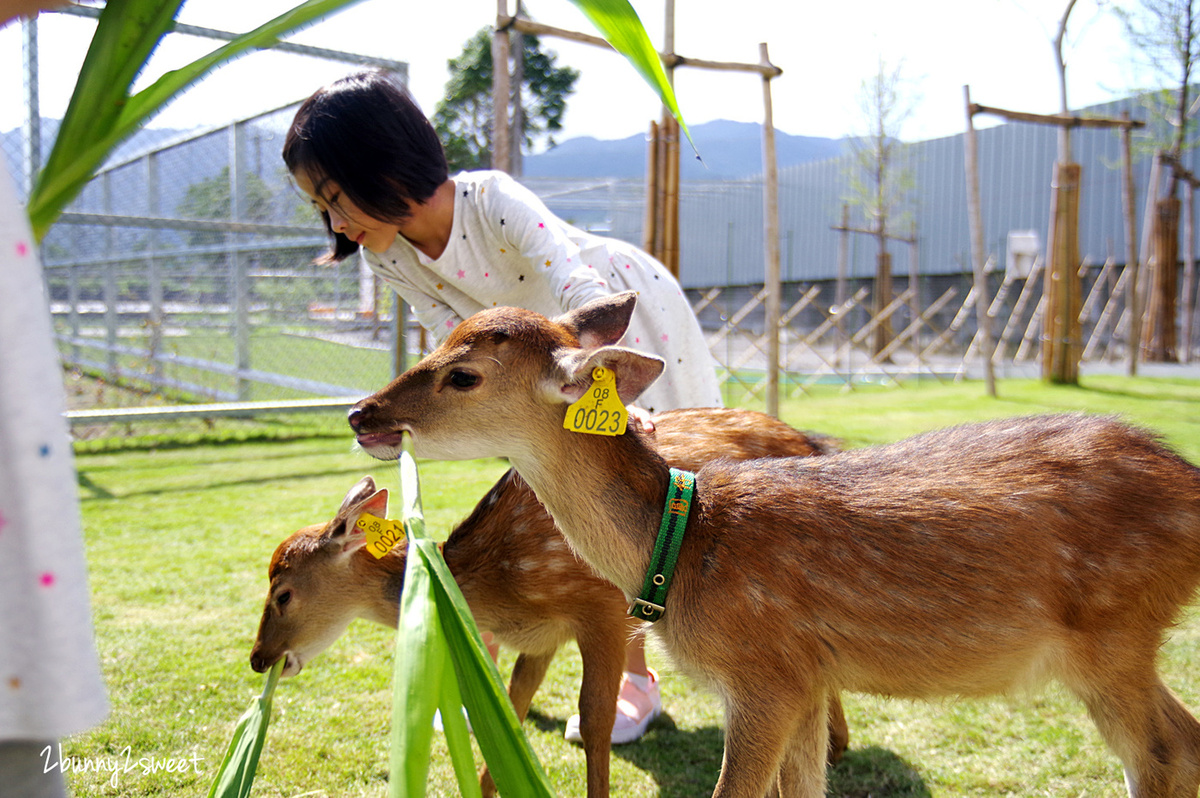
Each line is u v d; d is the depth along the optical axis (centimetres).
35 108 647
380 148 269
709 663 222
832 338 2444
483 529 289
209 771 283
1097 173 2217
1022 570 218
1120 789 271
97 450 866
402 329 856
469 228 299
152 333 1098
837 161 2752
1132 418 265
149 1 111
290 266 1042
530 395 226
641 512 229
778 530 221
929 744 305
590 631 270
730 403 1234
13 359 101
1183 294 1948
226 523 588
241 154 991
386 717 323
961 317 1861
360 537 299
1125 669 225
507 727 131
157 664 365
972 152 1256
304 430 982
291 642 302
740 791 219
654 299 333
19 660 103
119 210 1174
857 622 221
